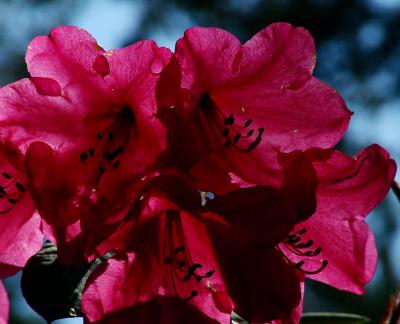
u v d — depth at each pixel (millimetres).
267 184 553
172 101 528
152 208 546
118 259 537
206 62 537
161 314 547
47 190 526
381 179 554
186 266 555
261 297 545
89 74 532
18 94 529
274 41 543
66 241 523
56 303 542
